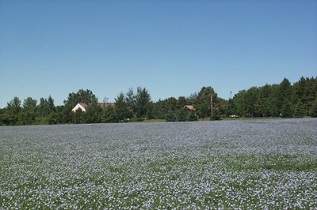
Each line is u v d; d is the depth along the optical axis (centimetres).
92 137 4591
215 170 2027
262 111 11231
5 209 1320
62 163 2475
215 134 4550
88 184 1728
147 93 11762
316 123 6481
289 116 10669
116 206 1335
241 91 12112
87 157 2738
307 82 10762
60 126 7794
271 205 1286
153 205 1325
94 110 9975
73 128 6794
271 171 1962
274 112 10919
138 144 3591
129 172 2044
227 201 1355
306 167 2102
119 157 2678
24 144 3906
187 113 10025
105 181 1797
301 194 1432
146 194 1493
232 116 12106
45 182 1844
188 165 2239
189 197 1418
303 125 5969
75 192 1577
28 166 2381
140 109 11625
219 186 1608
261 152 2723
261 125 6284
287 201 1323
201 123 7900
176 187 1602
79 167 2269
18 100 11050
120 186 1656
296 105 10562
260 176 1816
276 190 1498
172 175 1914
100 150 3180
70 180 1864
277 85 11506
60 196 1509
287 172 1933
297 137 3850
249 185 1634
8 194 1560
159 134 4822
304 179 1708
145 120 10888
